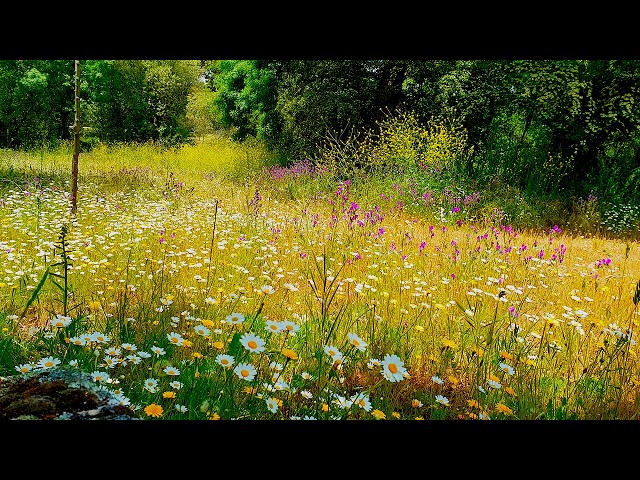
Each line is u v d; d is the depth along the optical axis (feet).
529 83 53.98
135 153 69.72
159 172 50.80
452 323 13.21
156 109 114.83
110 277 14.79
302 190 38.83
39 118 93.35
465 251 22.09
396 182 39.04
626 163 53.72
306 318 12.32
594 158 56.08
